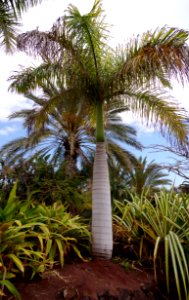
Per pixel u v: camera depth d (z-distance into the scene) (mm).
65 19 5238
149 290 4168
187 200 5379
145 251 4863
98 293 3607
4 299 3137
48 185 7262
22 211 4258
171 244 4266
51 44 5133
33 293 3322
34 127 6309
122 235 5285
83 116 6879
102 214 4961
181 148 5699
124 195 12148
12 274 3238
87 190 9445
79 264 4246
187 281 4250
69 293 3439
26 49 5133
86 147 13867
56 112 11875
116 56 5547
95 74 5594
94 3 5289
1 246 3365
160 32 4949
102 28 5465
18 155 12172
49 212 4668
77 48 5355
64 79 5543
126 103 5820
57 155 13234
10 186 7016
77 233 4754
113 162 13688
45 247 4055
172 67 4598
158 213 4992
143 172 14383
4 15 6797
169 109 5555
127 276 4270
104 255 4707
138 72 5062
